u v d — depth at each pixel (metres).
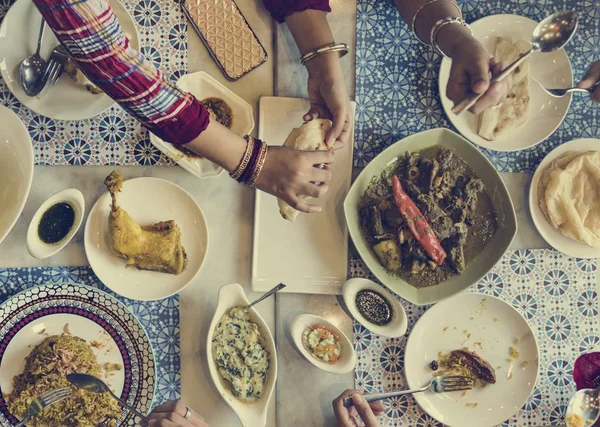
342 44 1.48
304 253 1.63
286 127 1.62
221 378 1.54
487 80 1.21
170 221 1.52
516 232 1.65
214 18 1.59
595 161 1.66
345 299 1.59
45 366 1.49
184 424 1.45
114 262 1.55
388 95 1.67
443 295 1.61
